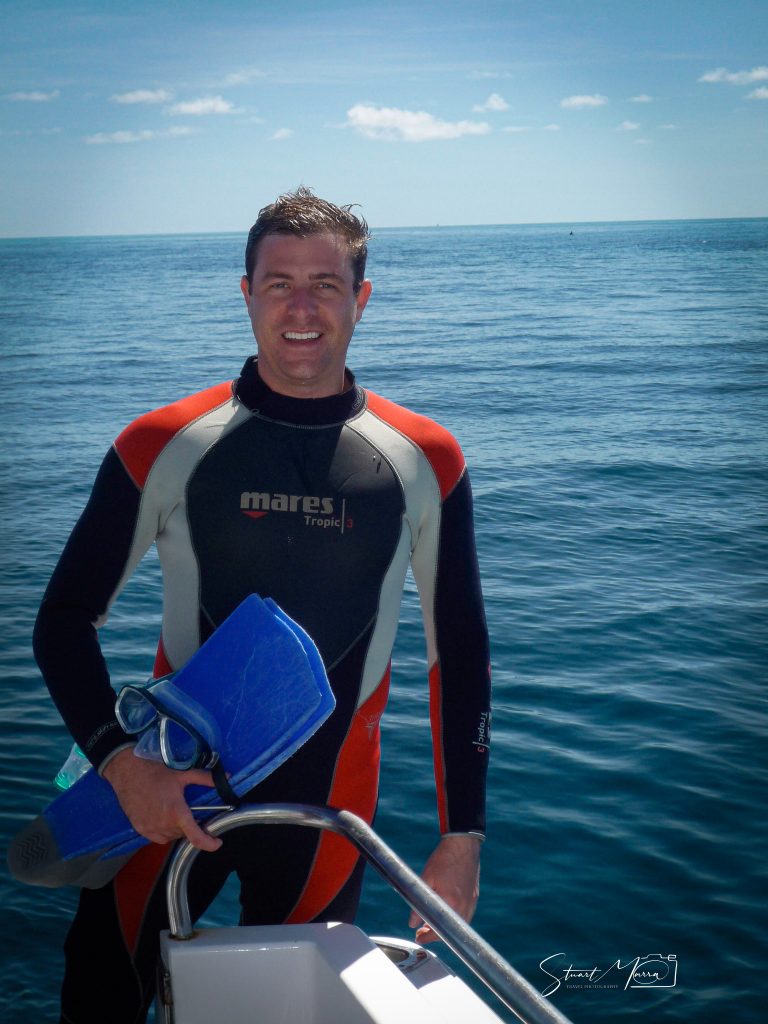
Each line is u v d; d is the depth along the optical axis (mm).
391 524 1824
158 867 1730
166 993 1455
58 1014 3184
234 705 1503
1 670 6230
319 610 1791
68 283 76000
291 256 1769
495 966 1187
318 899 1824
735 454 14383
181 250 169000
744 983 3580
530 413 18531
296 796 1797
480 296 56719
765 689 6199
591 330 36062
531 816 4688
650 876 4227
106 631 6910
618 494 11898
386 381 23281
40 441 15445
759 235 171125
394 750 5281
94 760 1527
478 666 1837
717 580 8508
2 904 3729
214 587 1785
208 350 30625
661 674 6418
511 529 10203
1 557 8984
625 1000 3490
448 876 1656
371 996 1327
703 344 30766
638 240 159000
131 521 1748
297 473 1796
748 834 4551
